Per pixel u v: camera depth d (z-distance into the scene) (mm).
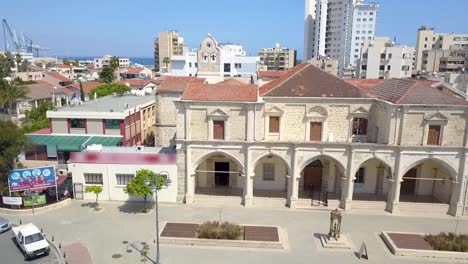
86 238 34781
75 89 111000
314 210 41688
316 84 43750
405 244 33844
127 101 68250
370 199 44125
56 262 31250
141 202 43312
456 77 78688
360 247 33719
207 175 47125
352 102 42312
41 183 41188
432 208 41750
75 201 43594
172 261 30953
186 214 40156
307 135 43188
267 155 41562
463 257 32062
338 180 46000
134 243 33844
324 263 31031
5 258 31859
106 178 43312
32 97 89562
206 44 69500
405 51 115250
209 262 30875
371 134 43062
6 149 40656
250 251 32875
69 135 54844
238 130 40906
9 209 40469
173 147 47531
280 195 45156
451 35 155625
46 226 37312
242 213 40625
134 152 44469
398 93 41312
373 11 188500
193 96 41094
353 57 193125
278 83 45656
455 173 39969
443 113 38625
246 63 110438
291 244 34188
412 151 39531
